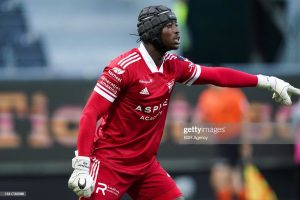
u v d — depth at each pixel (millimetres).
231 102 30500
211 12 43625
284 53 42656
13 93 31156
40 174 30922
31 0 46094
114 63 17438
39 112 31094
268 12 43031
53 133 31062
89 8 46875
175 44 17719
